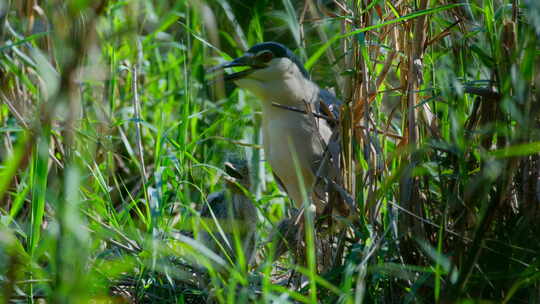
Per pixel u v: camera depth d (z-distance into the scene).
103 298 5.97
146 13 10.07
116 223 6.94
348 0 7.20
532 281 5.45
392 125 8.77
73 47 3.78
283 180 8.22
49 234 5.40
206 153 9.47
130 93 10.00
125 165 9.84
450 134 6.20
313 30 10.96
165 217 8.23
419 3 6.16
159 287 6.59
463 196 5.83
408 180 6.05
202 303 6.62
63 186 4.84
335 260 6.54
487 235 5.87
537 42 5.14
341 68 9.20
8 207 7.65
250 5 11.34
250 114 9.28
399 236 6.02
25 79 8.21
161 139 7.81
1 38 6.83
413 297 5.55
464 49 6.42
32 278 5.85
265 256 8.05
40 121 4.73
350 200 6.43
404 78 6.51
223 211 7.48
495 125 5.57
